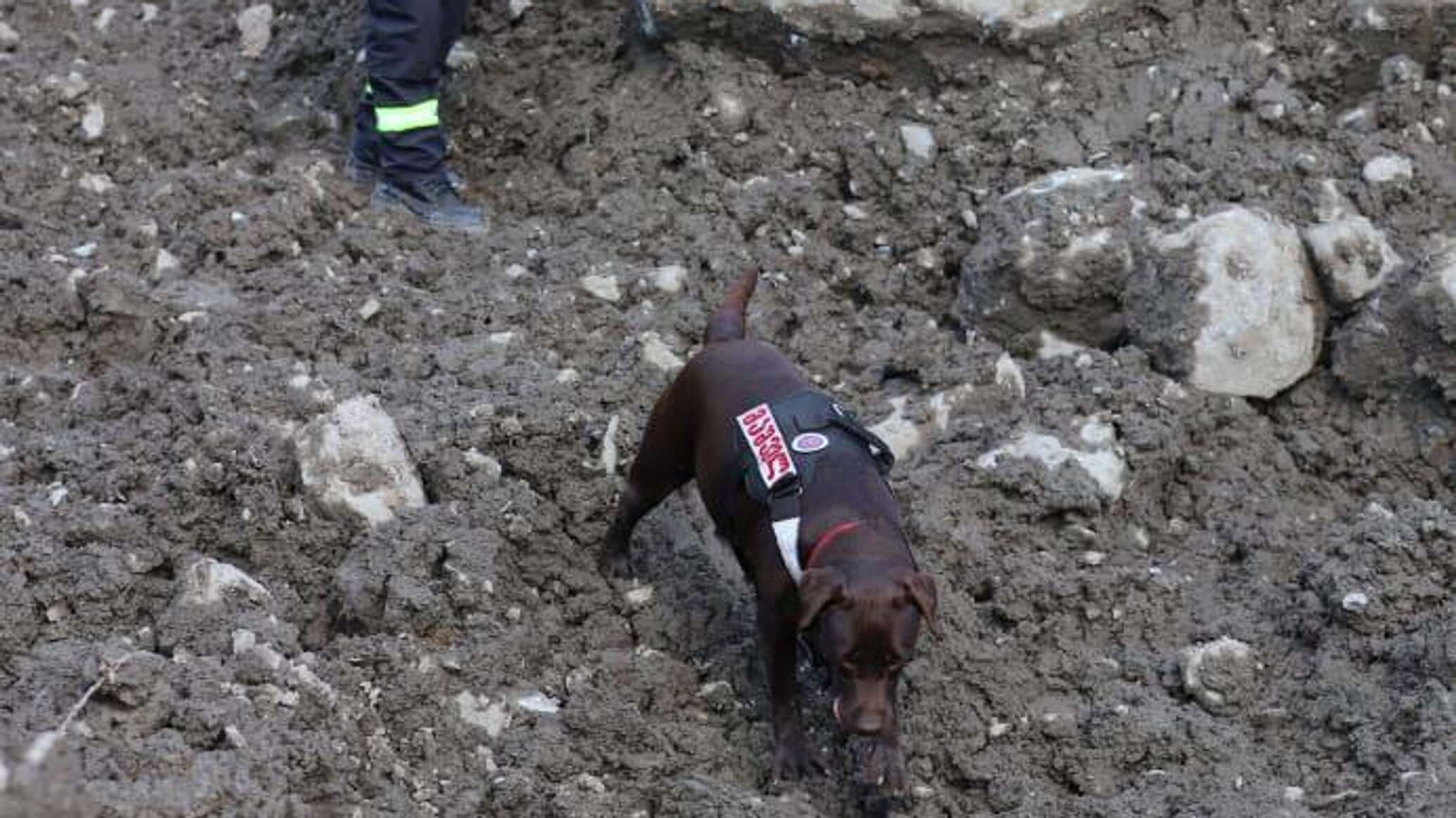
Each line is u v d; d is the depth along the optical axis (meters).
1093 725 8.81
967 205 11.56
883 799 8.56
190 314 10.70
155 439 9.85
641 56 12.60
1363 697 8.87
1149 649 9.31
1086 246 10.84
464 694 8.74
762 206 11.70
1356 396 10.63
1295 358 10.59
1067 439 9.95
